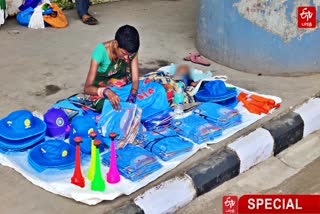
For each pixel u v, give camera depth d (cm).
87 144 349
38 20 622
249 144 381
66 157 341
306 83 486
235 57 509
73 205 307
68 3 705
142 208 309
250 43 494
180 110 405
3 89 455
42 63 516
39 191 319
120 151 347
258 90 467
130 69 399
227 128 395
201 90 438
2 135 351
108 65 389
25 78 480
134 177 326
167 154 350
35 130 359
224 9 502
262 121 411
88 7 661
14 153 352
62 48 561
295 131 418
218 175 354
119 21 665
